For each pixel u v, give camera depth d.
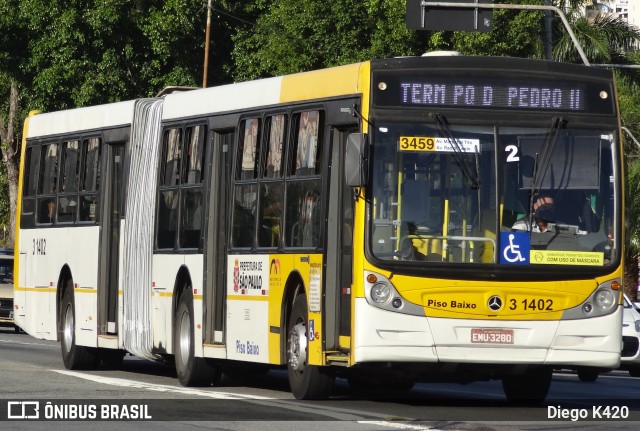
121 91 72.00
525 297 23.33
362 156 22.86
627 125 67.25
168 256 30.70
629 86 71.31
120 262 33.28
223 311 28.61
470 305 23.19
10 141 91.38
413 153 23.41
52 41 71.44
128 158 33.31
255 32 73.06
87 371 35.72
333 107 24.64
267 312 26.66
